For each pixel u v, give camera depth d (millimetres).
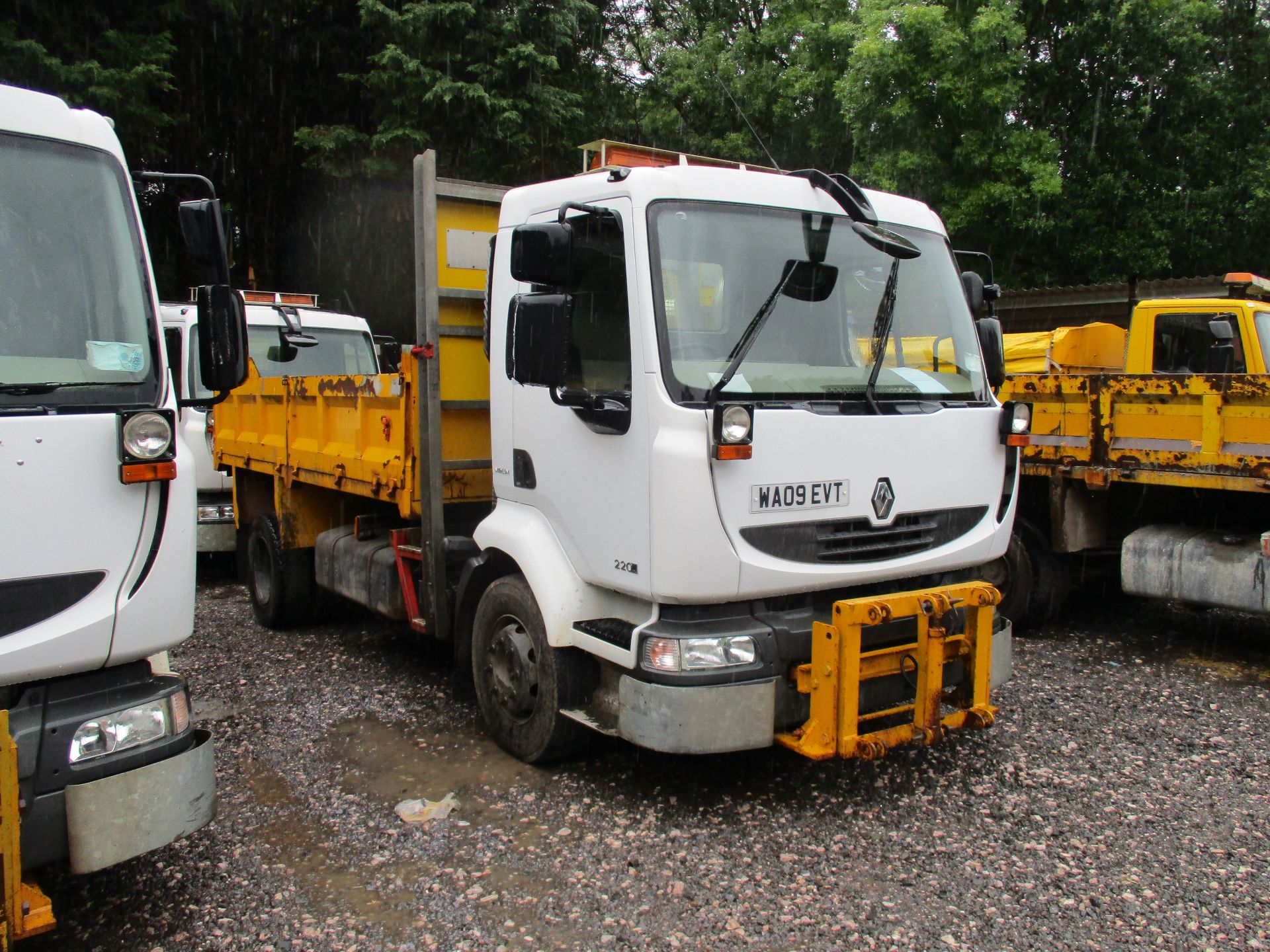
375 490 5855
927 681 4094
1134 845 3979
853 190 4469
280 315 9914
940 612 4137
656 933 3359
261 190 19609
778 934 3344
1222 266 16547
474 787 4535
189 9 16203
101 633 3059
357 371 10141
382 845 3996
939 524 4422
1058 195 15359
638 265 3887
